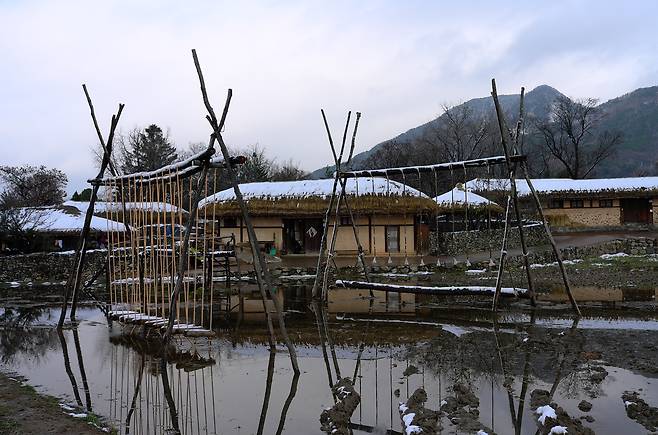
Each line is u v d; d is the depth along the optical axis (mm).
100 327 10500
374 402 5613
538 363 6910
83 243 10750
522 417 5078
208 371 7047
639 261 19156
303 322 10398
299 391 6086
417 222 24203
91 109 10375
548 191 38656
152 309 11430
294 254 24906
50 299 15219
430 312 11234
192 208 7938
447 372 6656
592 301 11781
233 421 5191
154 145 51719
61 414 5402
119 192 13148
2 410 5520
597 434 4605
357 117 12695
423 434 4609
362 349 8055
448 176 43375
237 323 10344
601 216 39250
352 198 22906
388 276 17484
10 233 22094
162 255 10234
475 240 24844
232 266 20359
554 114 65000
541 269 17953
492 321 9969
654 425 4777
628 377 6234
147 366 7375
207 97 7375
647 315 10078
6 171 47125
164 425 5117
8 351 8500
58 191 49938
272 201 23641
